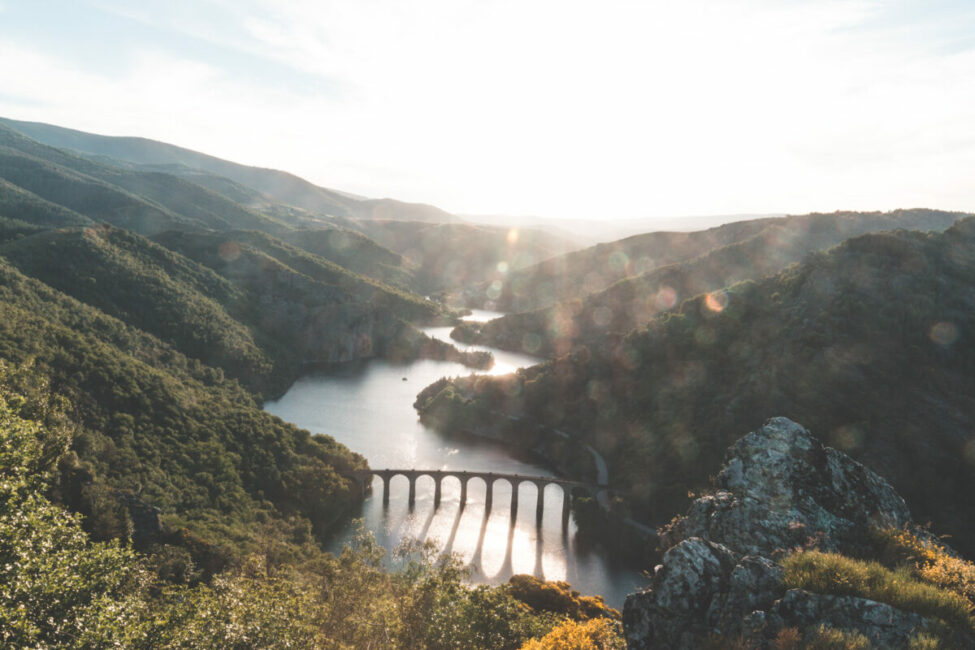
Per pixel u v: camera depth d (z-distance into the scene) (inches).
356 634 1600.6
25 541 1074.7
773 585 606.9
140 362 5693.9
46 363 4576.8
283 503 4436.5
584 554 4325.8
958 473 4010.8
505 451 6619.1
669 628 617.9
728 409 4990.2
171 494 3887.8
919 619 536.7
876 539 723.4
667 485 4803.2
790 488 781.3
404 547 3941.9
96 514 2733.8
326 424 7298.2
